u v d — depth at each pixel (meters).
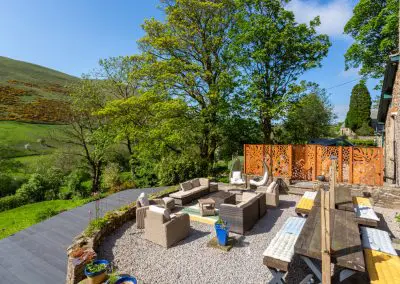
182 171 14.20
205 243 5.90
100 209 9.16
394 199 8.18
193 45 15.26
